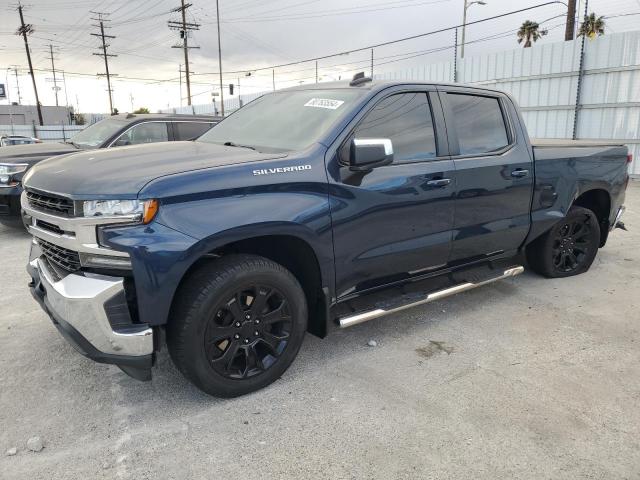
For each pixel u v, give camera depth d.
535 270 5.27
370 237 3.38
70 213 2.69
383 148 3.11
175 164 2.89
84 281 2.62
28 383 3.20
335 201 3.16
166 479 2.37
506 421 2.83
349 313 3.47
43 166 3.28
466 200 3.94
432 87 3.90
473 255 4.21
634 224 8.11
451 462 2.49
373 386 3.19
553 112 14.72
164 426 2.77
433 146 3.79
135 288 2.59
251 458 2.52
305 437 2.68
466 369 3.41
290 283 3.05
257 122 3.91
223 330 2.86
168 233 2.59
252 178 2.86
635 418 2.87
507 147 4.34
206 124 8.79
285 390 3.13
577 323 4.18
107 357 2.64
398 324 4.14
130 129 8.00
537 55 14.80
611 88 13.35
